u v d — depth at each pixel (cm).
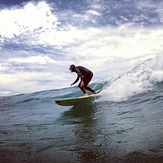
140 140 329
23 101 1100
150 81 738
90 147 330
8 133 467
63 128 471
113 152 299
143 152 284
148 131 366
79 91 1057
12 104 1060
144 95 651
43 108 834
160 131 356
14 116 727
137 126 406
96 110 608
